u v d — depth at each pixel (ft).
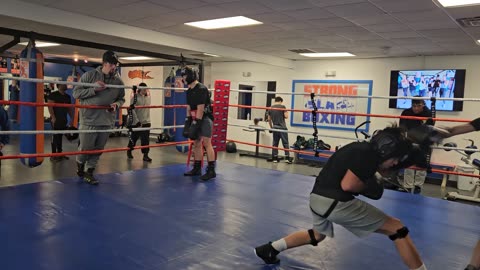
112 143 31.81
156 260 7.01
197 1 14.25
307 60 29.01
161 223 9.07
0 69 33.99
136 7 15.60
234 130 32.78
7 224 8.54
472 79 22.40
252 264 7.01
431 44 20.03
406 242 6.00
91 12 16.74
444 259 7.59
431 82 23.18
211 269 6.73
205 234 8.45
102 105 12.40
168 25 19.01
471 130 5.85
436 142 5.92
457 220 10.16
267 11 15.25
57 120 21.58
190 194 11.87
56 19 16.30
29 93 13.89
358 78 26.76
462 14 14.08
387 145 5.75
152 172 15.01
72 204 10.25
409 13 14.30
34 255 7.00
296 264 7.11
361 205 6.10
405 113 15.15
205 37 21.80
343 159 6.08
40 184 12.23
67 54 32.99
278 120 26.63
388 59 25.39
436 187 21.48
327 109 28.14
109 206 10.24
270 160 26.86
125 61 37.65
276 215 10.01
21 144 14.34
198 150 14.69
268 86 31.04
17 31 14.70
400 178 16.05
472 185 20.44
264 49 25.02
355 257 7.52
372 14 14.75
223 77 33.65
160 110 38.22
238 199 11.48
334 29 17.83
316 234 6.95
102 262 6.84
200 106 13.47
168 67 36.86
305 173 22.71
